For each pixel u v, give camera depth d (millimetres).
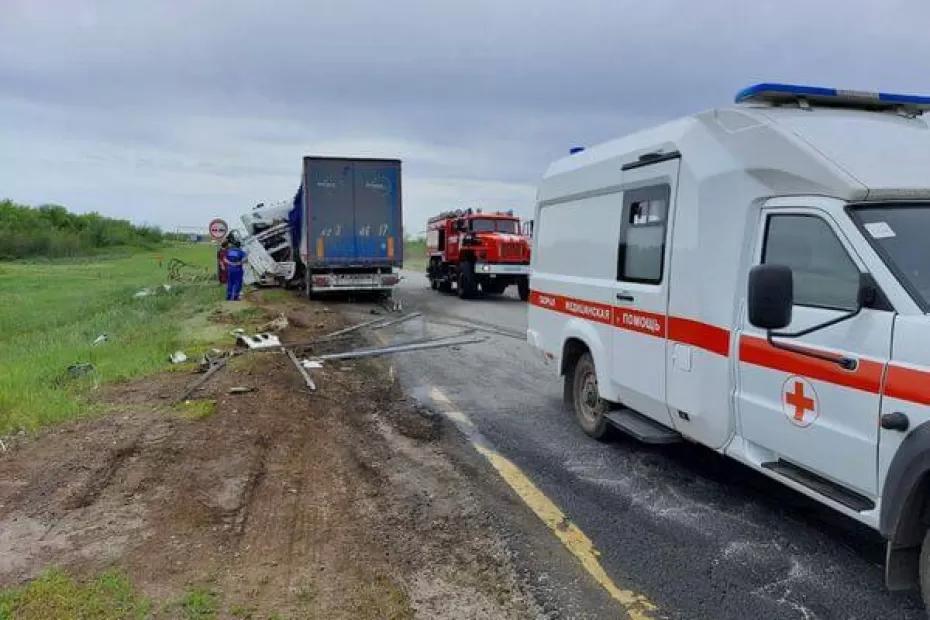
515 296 23062
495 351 11852
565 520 4961
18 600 3641
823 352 3811
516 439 6883
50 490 5090
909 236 3672
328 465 5973
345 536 4613
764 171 4293
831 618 3744
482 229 22094
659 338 5441
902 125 4500
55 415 6930
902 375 3338
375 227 19938
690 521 4961
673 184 5238
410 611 3738
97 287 28281
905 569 3445
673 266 5223
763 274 3744
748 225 4445
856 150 4051
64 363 9938
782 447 4168
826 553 4477
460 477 5801
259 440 6375
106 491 5098
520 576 4156
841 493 3822
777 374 4172
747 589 4039
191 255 64125
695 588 4047
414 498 5324
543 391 8953
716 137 4797
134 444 6074
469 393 8828
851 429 3645
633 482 5715
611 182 6230
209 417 6988
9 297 24047
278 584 3941
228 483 5355
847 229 3750
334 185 19547
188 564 4109
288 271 23031
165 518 4688
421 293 24406
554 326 7516
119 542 4328
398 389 9016
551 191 7660
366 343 12484
